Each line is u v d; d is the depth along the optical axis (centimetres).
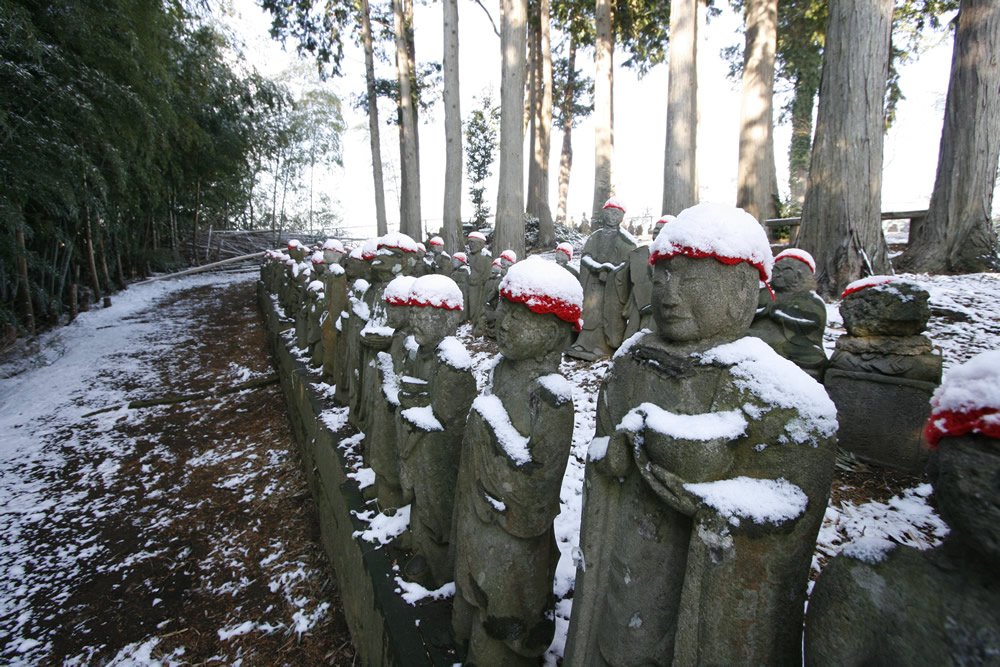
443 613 256
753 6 1241
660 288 159
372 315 429
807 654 121
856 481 372
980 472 92
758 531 127
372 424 371
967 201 838
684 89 946
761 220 1248
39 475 702
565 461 201
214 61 1977
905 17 1359
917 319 378
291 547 487
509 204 1340
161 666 371
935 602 103
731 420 138
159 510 596
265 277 1634
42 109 867
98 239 1634
